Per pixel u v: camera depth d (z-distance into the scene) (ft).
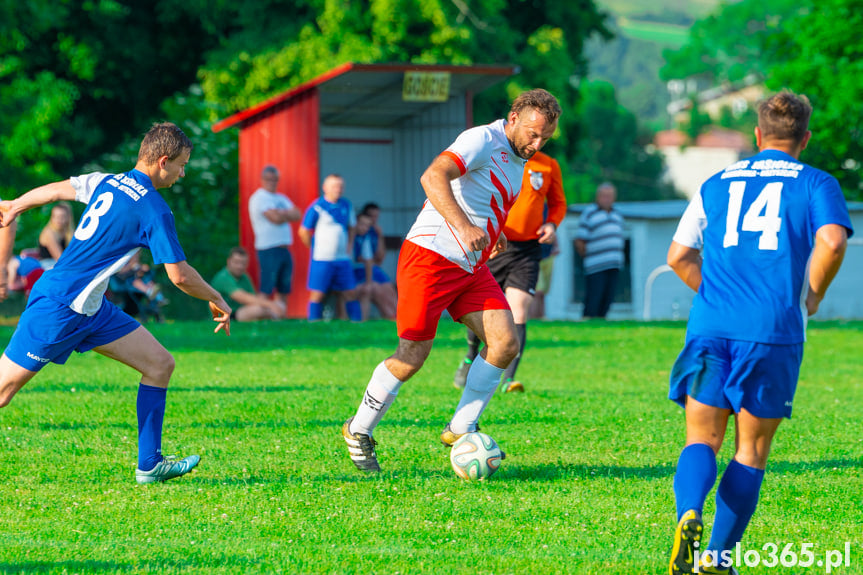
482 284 68.39
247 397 100.83
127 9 348.59
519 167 66.80
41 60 349.20
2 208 63.26
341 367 128.06
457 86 252.21
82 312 61.36
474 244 60.80
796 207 47.55
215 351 144.25
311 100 231.71
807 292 47.57
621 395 107.55
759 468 47.47
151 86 370.32
